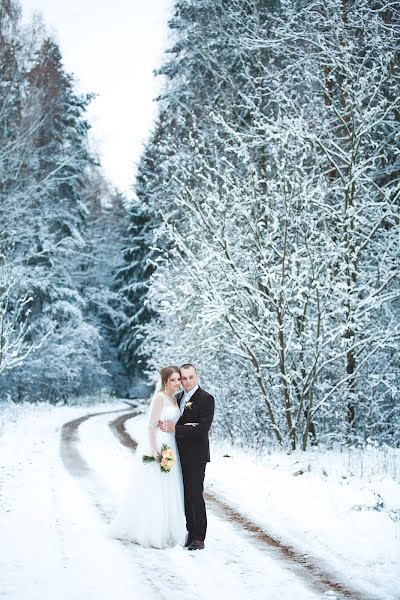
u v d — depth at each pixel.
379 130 14.37
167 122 16.39
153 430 6.02
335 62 12.88
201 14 19.08
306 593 4.49
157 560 5.35
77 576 4.82
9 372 29.12
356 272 11.73
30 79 26.95
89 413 30.45
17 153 23.86
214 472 10.43
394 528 6.15
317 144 12.88
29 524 6.50
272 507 7.46
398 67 12.81
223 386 14.76
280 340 11.55
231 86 17.42
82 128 34.03
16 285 20.92
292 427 11.84
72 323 33.12
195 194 13.77
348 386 12.12
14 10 25.39
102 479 9.71
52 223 31.75
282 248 12.57
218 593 4.48
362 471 8.81
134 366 47.19
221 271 11.72
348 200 12.20
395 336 11.76
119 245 48.06
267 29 16.73
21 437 16.25
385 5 14.00
